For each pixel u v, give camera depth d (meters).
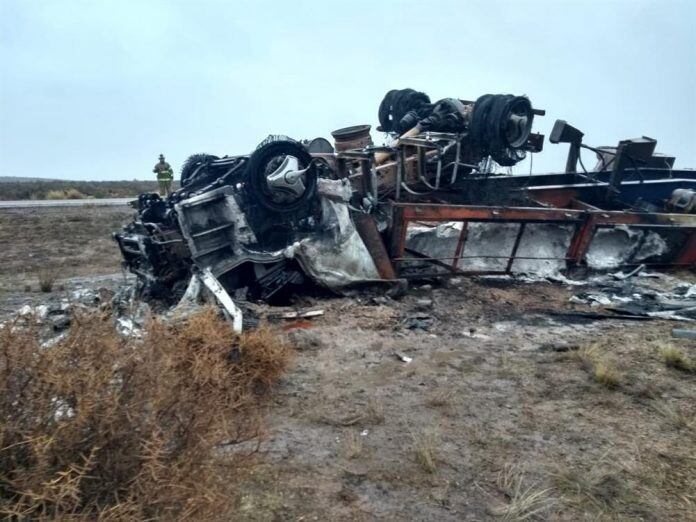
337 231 7.11
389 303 7.16
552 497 3.26
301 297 7.15
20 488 2.12
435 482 3.42
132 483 2.28
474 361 5.41
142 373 2.57
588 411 4.33
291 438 3.92
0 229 18.48
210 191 6.60
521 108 8.13
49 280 9.41
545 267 8.63
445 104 8.77
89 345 2.56
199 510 2.35
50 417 2.30
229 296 6.33
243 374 4.41
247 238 6.68
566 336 6.12
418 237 8.36
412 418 4.24
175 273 6.93
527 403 4.49
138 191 45.03
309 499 3.24
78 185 52.41
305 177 6.95
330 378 5.00
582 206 9.37
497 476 3.48
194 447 2.50
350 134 9.09
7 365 2.36
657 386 4.75
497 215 7.85
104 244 15.57
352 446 3.76
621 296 7.78
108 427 2.30
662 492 3.31
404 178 8.05
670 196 10.35
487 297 7.65
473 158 8.63
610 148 11.39
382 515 3.12
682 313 6.87
